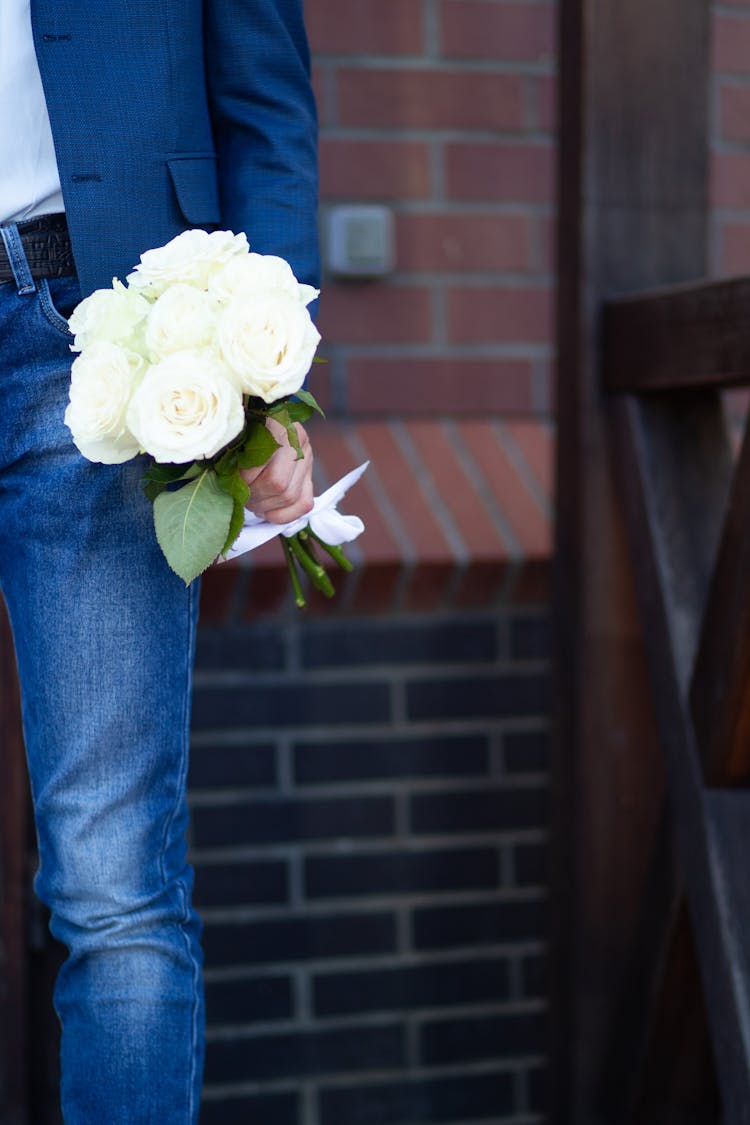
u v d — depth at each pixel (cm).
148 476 150
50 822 164
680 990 242
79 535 162
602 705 257
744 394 312
